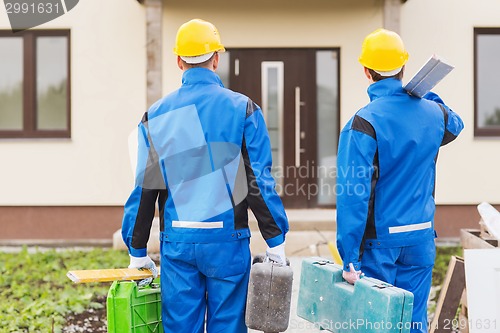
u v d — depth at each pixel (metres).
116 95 10.48
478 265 4.03
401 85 3.96
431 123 3.94
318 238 9.26
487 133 10.62
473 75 10.50
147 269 3.88
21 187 10.55
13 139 10.58
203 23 3.88
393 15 9.98
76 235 10.55
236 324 3.75
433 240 3.99
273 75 10.54
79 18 10.47
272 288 3.48
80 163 10.54
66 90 10.70
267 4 10.36
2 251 9.95
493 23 10.46
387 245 3.84
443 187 10.47
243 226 3.75
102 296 7.27
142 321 3.75
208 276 3.73
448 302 4.48
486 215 4.54
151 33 9.87
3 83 10.76
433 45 10.46
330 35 10.38
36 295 7.17
